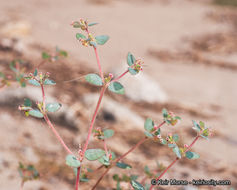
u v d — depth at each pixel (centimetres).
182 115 440
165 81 582
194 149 347
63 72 486
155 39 869
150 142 336
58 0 1106
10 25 680
